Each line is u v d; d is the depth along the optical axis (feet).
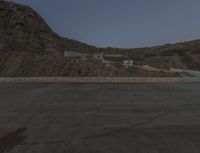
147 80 61.67
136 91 44.47
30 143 15.92
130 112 25.98
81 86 53.26
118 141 16.34
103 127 19.88
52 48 234.79
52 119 22.62
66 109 27.45
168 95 39.19
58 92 42.50
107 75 142.41
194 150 14.73
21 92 42.27
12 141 16.33
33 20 258.37
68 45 340.80
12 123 21.07
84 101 33.17
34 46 207.92
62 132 18.40
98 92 42.88
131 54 433.89
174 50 379.55
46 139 16.75
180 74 160.56
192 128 19.60
